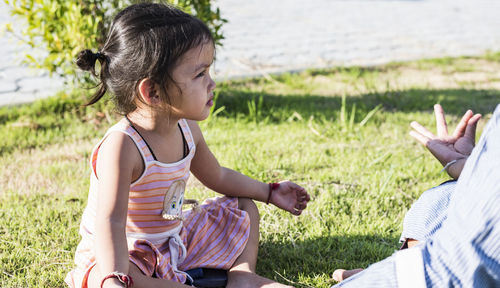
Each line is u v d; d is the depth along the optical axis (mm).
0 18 6316
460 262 1404
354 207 2785
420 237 1857
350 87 5102
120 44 1834
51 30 3873
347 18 8250
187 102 1847
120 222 1814
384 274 1521
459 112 4316
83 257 1942
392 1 9820
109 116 3975
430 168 3258
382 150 3555
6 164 3229
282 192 2395
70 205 2742
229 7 8547
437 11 9117
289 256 2342
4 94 4434
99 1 3850
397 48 6680
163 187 1976
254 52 6148
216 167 2293
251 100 4473
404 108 4477
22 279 2123
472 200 1378
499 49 6844
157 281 1860
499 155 1342
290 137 3770
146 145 1897
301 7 8906
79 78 4055
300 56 6113
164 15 1826
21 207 2672
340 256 2373
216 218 2264
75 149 3502
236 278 2066
